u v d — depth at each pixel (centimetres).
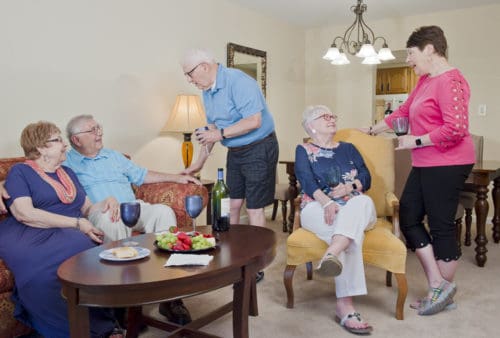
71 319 144
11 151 282
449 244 237
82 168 260
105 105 336
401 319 230
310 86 584
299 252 240
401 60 602
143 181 281
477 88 480
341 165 251
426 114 233
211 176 446
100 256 164
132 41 353
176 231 196
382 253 226
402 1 454
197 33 413
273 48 522
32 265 192
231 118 273
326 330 220
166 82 385
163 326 200
